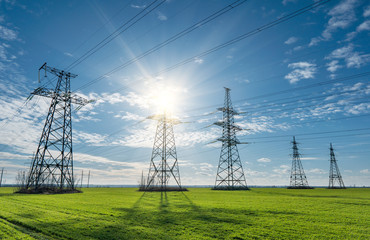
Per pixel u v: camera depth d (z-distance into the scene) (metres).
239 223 20.91
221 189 93.38
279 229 18.50
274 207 31.61
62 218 22.72
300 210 28.80
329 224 20.38
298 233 17.30
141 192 70.94
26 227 19.42
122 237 16.23
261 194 62.09
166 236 16.48
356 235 16.66
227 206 32.66
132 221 21.62
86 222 20.92
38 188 62.94
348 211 28.25
